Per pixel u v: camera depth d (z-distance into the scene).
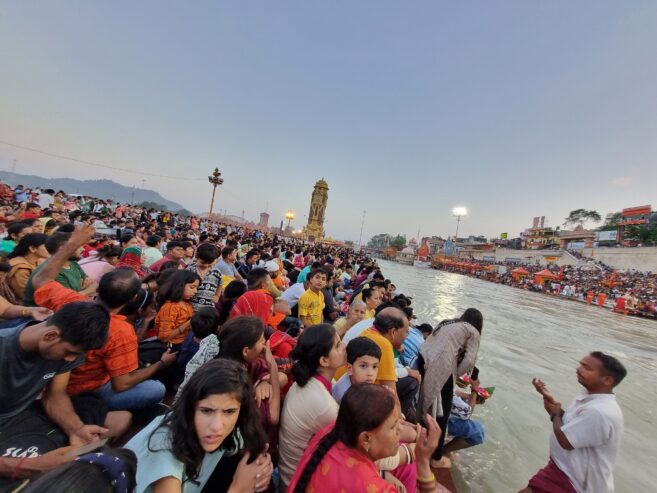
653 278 37.09
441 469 3.68
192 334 3.32
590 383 2.66
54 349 1.76
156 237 7.11
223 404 1.50
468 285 38.12
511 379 7.24
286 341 3.62
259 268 4.42
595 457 2.48
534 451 4.48
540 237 73.06
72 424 2.02
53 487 0.88
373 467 1.46
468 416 3.94
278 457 2.37
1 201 13.11
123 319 2.62
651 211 50.88
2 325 2.65
